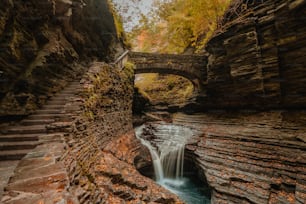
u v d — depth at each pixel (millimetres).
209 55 20234
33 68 8750
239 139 13391
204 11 23641
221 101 19500
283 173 9469
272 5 12875
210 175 11523
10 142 6168
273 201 8586
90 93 10000
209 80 19312
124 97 16922
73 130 7363
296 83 12867
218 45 17172
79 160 6727
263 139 12094
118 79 15469
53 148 5570
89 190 6008
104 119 11844
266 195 8883
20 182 3615
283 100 13945
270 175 9766
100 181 7539
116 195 7359
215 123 18234
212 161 12523
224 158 12289
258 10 13930
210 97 20891
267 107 15195
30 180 3717
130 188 8328
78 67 14711
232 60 15766
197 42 28734
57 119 7762
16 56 7621
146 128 22281
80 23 14867
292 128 11844
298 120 12328
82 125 8312
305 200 7805
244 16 14641
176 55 20609
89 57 17766
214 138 15258
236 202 9453
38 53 9539
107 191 7227
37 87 9062
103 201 6434
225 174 11055
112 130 13109
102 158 9477
